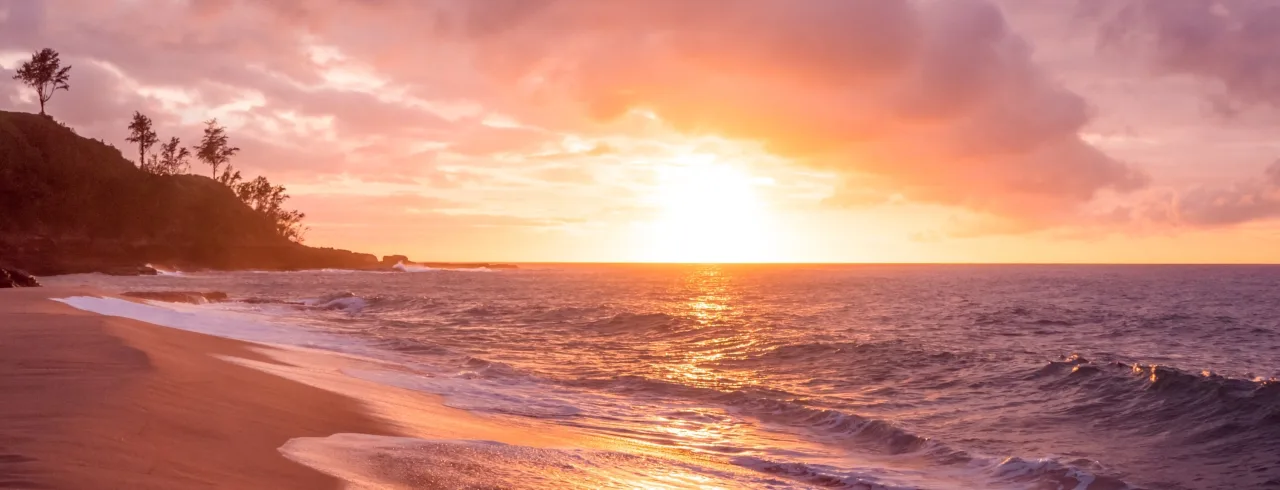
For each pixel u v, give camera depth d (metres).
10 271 45.59
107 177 130.12
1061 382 18.17
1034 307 52.25
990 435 13.68
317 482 7.36
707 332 30.55
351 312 41.44
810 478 10.78
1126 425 14.27
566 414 14.79
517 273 178.88
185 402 10.16
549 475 9.15
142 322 23.81
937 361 21.91
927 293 74.88
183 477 6.70
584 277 142.88
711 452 12.15
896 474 11.14
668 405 16.28
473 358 22.11
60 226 118.19
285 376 15.46
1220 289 85.75
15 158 118.88
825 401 16.73
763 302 59.28
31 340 15.39
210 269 129.50
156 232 130.00
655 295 70.81
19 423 7.81
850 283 106.50
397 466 8.64
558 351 25.22
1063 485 10.80
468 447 10.18
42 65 136.25
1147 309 50.56
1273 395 14.48
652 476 9.88
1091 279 125.69
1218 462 11.88
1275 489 10.58
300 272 140.00
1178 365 23.83
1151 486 10.75
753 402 16.48
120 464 6.75
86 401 9.14
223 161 161.12
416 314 40.38
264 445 8.70
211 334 25.36
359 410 12.41
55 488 5.76
